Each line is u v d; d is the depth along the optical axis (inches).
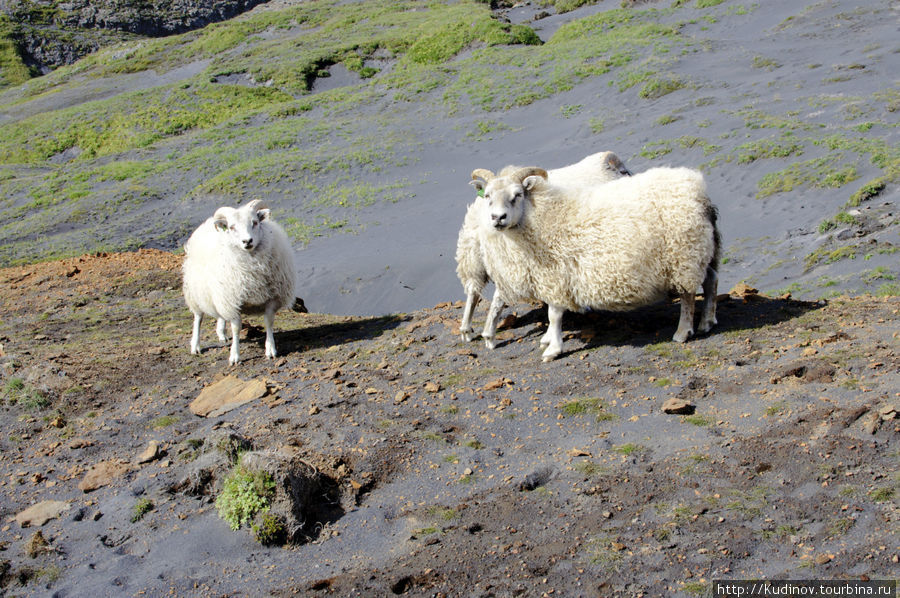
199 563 243.6
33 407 373.1
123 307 627.8
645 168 1309.1
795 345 324.5
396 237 1240.8
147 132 2288.4
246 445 290.4
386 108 2081.7
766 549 204.5
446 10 3189.0
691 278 332.8
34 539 258.1
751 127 1355.8
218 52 3243.1
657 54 1958.7
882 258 745.6
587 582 204.1
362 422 315.0
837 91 1470.2
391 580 216.7
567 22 2753.4
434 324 449.7
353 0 3811.5
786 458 241.1
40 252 1322.6
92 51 3939.5
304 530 252.1
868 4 2010.3
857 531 203.0
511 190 336.2
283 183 1600.6
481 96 1991.9
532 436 290.8
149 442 326.3
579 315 412.8
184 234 1413.6
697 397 296.2
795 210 1016.2
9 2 4180.6
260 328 504.7
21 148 2289.6
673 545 212.4
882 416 247.4
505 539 230.1
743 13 2208.4
